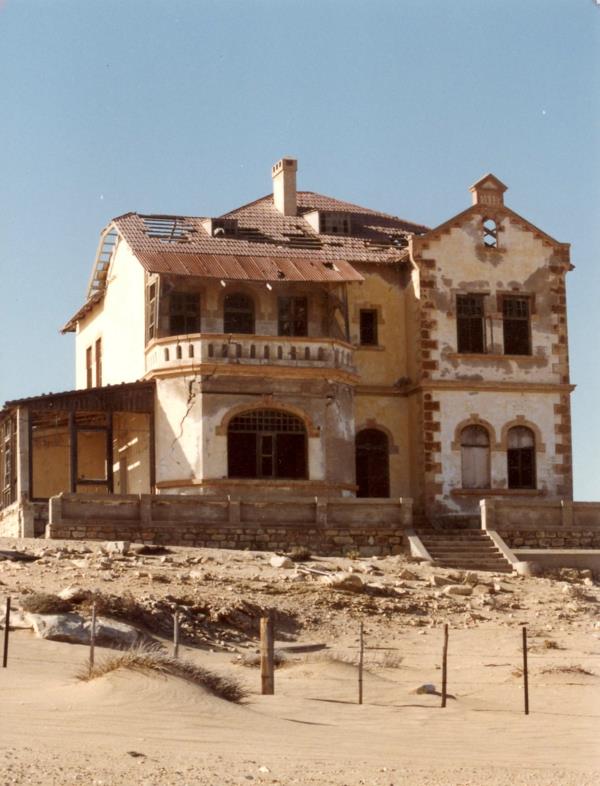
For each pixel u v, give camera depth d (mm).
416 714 22766
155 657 22156
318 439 47156
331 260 50625
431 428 49844
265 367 46781
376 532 43219
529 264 51844
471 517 48406
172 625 30297
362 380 50969
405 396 51250
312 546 42656
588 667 29641
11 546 37875
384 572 39062
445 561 42031
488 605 36312
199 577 35031
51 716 18609
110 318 54625
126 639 27406
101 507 41125
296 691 24562
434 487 49562
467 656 30797
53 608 28375
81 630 27094
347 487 47656
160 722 18828
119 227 51219
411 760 17812
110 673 21422
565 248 52281
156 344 47188
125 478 51375
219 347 46656
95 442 54000
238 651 29688
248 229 53094
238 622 31688
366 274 51562
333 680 26047
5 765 14961
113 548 38188
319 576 37094
